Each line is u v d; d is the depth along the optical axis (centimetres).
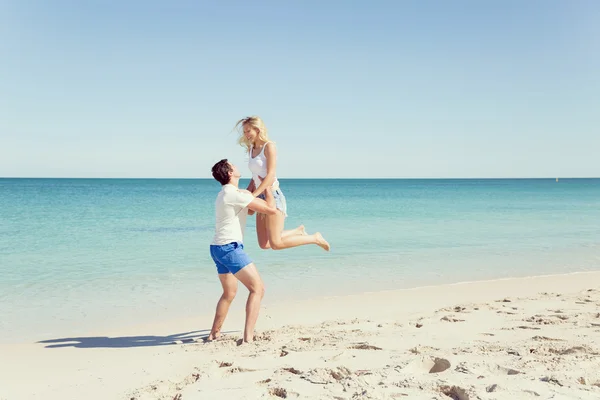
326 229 1886
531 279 980
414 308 729
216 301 821
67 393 388
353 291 891
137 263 1170
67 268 1108
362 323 607
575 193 6462
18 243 1498
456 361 386
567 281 953
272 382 363
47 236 1666
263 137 605
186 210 2973
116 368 457
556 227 1972
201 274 1045
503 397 293
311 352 454
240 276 543
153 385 385
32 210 2908
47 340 597
